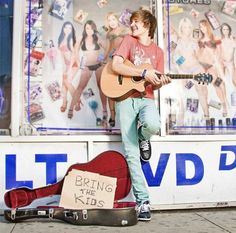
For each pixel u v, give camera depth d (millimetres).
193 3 3689
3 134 3328
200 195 3414
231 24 3734
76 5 3588
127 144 3078
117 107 3127
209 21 3701
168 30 3615
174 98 3559
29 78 3447
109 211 2820
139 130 3096
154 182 3367
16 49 3371
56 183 3041
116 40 3609
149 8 3621
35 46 3484
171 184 3387
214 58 3676
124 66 3000
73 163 3346
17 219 2865
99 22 3604
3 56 3412
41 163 3312
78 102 3508
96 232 2678
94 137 3371
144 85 3029
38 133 3402
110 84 3078
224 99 3646
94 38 3590
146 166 3369
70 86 3516
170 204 3361
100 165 3047
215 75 3658
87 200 2936
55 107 3469
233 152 3504
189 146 3447
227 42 3711
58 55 3525
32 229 2740
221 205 3414
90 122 3498
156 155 3391
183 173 3412
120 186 3068
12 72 3350
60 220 2932
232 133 3607
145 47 3162
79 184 2961
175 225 2881
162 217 3143
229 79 3680
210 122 3590
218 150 3482
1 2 3451
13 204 2959
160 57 3207
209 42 3682
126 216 2822
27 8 3494
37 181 3295
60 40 3537
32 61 3465
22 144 3309
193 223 2945
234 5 3738
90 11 3602
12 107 3316
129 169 3076
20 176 3281
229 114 3637
